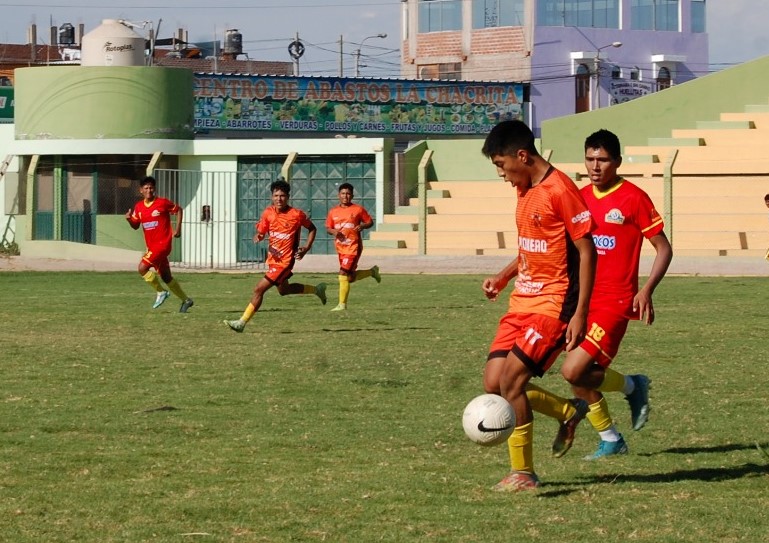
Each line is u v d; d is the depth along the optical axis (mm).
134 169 48125
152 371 16188
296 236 21594
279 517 8555
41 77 48000
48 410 13102
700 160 44469
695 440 11445
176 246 48312
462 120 79812
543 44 87062
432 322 23016
